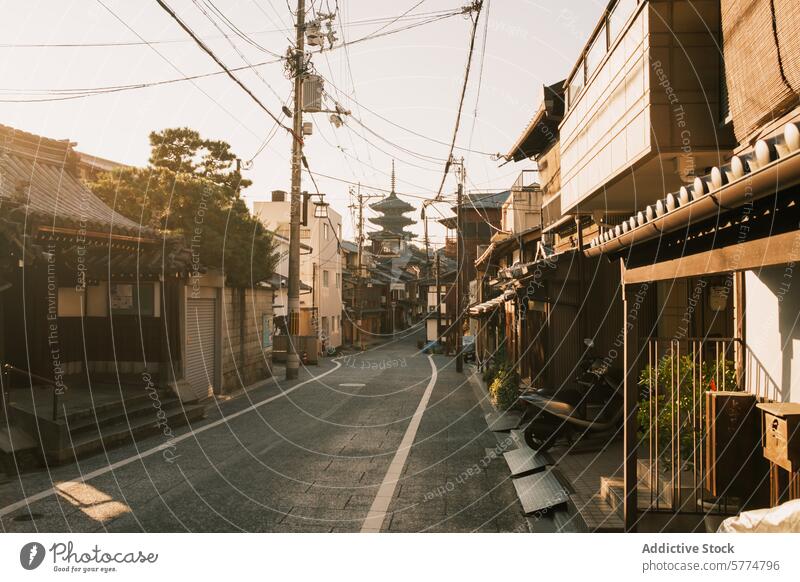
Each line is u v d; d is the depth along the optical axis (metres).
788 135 2.27
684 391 6.00
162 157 18.42
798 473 4.07
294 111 20.91
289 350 22.02
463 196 27.84
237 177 19.27
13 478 7.91
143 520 6.25
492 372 18.38
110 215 12.66
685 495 5.36
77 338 13.84
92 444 9.38
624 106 7.93
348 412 14.34
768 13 5.17
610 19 8.71
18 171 12.00
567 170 11.64
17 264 9.09
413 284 72.31
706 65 6.98
